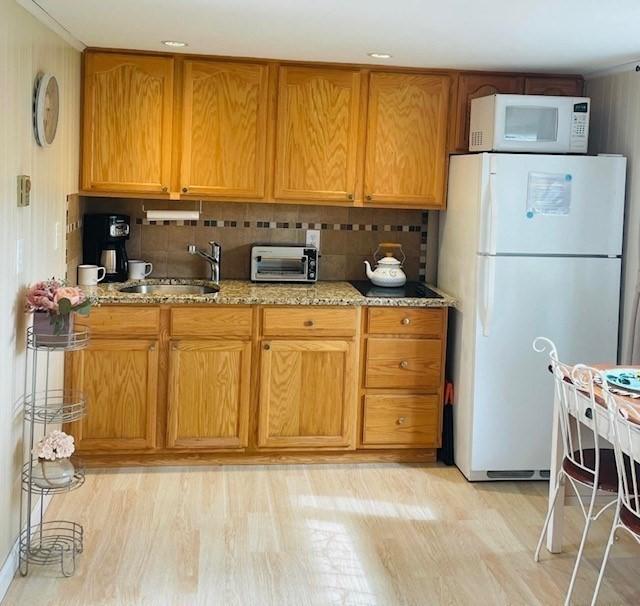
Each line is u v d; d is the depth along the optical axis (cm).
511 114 442
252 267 504
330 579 340
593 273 446
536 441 454
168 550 360
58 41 398
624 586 344
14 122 317
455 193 479
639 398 321
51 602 314
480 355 445
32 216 353
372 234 527
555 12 330
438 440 481
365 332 469
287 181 480
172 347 451
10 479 331
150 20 376
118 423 453
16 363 335
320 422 470
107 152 463
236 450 467
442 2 318
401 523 398
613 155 445
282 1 327
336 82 475
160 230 511
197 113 468
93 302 440
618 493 304
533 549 375
